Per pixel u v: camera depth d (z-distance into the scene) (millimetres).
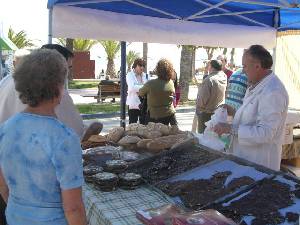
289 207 1837
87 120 10930
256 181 2082
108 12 4211
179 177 2316
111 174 2275
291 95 5977
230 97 4480
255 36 5051
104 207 1969
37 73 1344
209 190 2088
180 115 12055
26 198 1381
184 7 4309
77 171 1347
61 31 3859
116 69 31125
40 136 1347
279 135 2766
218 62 5543
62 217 1387
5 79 2389
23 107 2225
